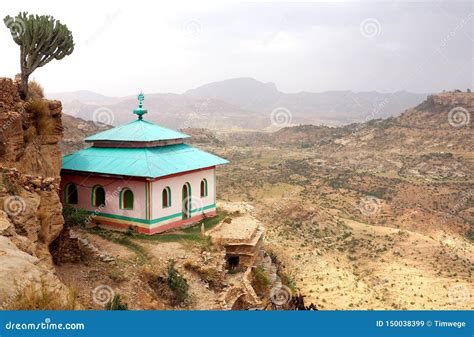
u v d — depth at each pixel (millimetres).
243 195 86500
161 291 21078
